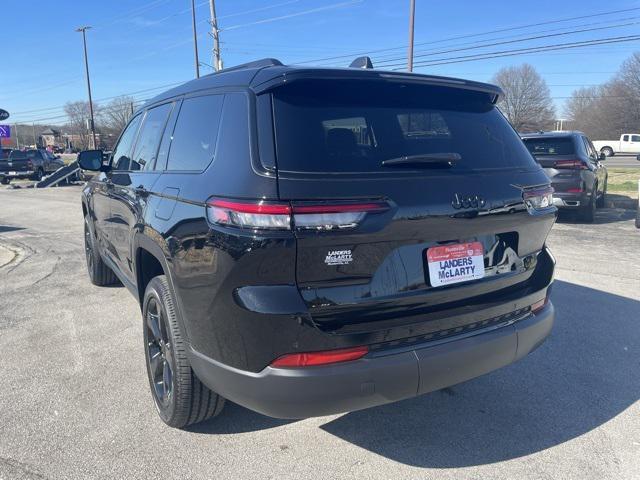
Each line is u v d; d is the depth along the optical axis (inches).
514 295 109.1
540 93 2827.3
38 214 528.1
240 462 107.7
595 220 415.8
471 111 115.3
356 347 89.6
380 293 91.4
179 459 108.7
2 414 126.0
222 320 90.4
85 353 161.8
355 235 86.7
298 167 88.2
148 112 159.3
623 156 1752.0
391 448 112.3
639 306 199.2
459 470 104.7
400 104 104.8
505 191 104.7
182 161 117.8
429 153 101.0
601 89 2709.2
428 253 96.2
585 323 182.4
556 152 387.5
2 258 306.5
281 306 84.8
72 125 3627.0
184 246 99.6
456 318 99.2
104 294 224.5
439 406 129.6
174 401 111.7
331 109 96.9
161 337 118.7
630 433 117.1
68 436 116.7
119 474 103.8
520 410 127.3
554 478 102.0
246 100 97.7
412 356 92.7
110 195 171.6
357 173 90.5
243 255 85.3
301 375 86.8
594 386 138.6
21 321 191.0
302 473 104.2
